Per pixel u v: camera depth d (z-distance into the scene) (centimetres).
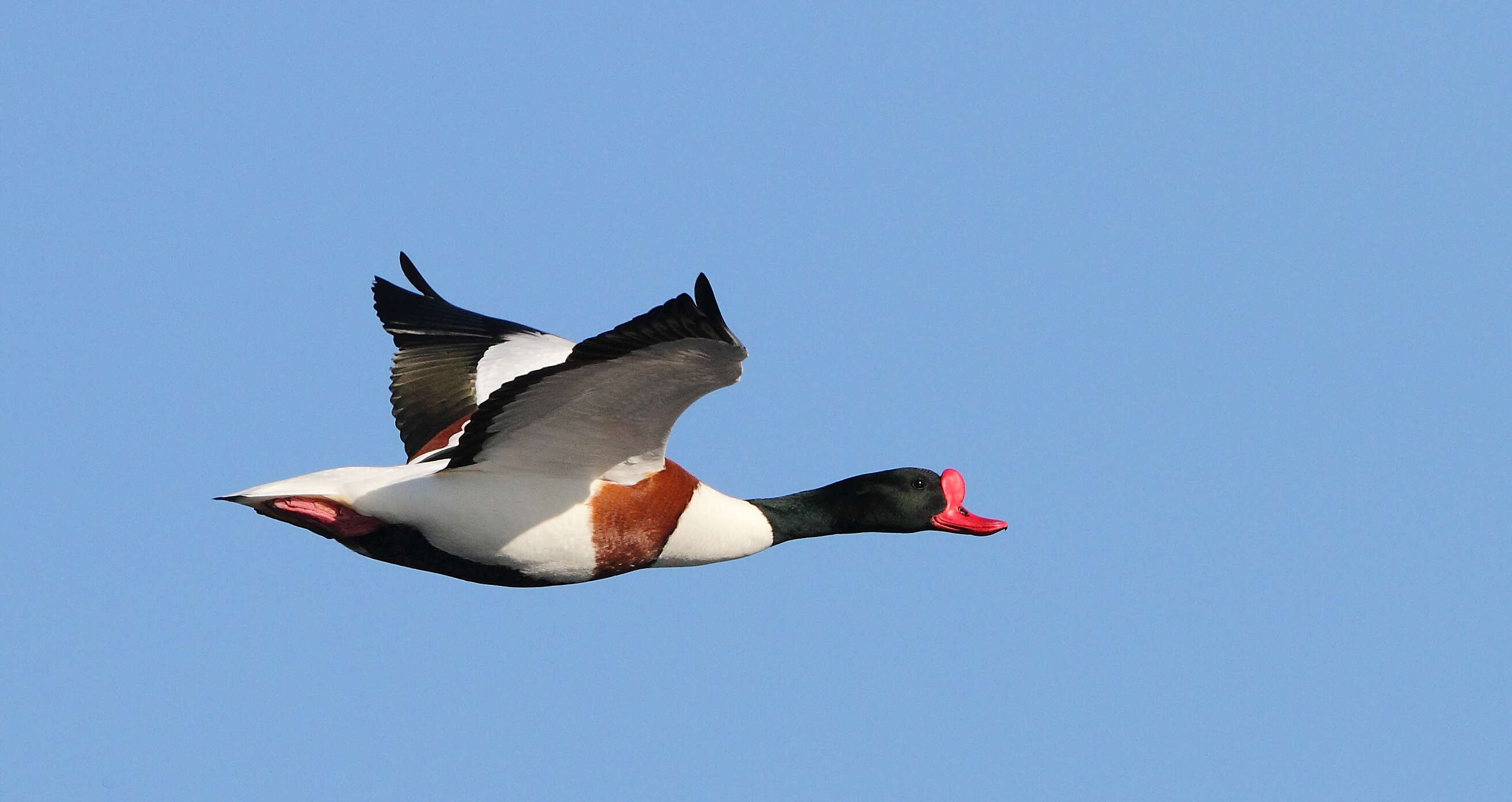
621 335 1056
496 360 1470
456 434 1401
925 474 1455
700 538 1350
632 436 1233
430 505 1230
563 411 1190
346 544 1260
